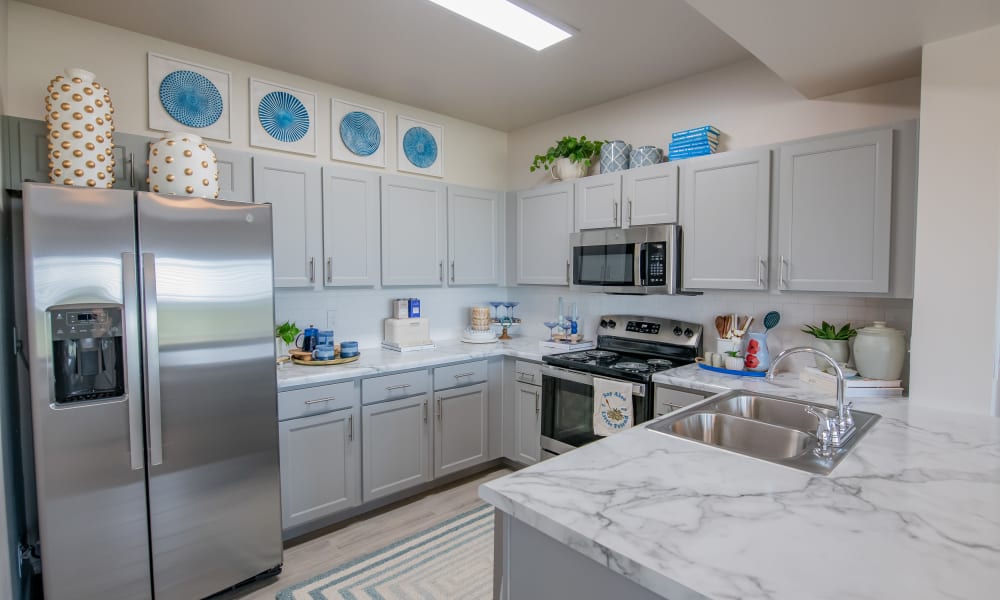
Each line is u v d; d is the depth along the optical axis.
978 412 1.72
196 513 1.93
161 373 1.82
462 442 3.08
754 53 1.89
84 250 1.67
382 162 3.19
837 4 1.54
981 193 1.70
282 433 2.32
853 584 0.76
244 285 2.02
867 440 1.43
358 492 2.61
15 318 2.01
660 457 1.29
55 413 1.64
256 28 2.30
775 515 0.98
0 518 1.57
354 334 3.15
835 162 2.10
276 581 2.14
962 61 1.73
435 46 2.46
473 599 2.01
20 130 1.97
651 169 2.73
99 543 1.73
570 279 3.13
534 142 3.74
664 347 2.91
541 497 1.06
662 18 2.19
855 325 2.29
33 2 2.07
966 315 1.74
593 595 0.95
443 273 3.34
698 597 0.74
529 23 2.21
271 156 2.57
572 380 2.80
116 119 2.30
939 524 0.94
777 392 2.06
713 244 2.50
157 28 2.30
